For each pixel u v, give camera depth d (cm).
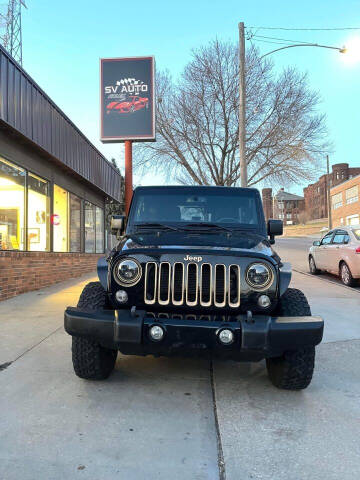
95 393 350
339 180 7531
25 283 859
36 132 894
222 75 2472
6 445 262
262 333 305
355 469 244
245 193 469
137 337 308
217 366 436
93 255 1434
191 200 460
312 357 343
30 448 260
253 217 452
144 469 240
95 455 254
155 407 326
